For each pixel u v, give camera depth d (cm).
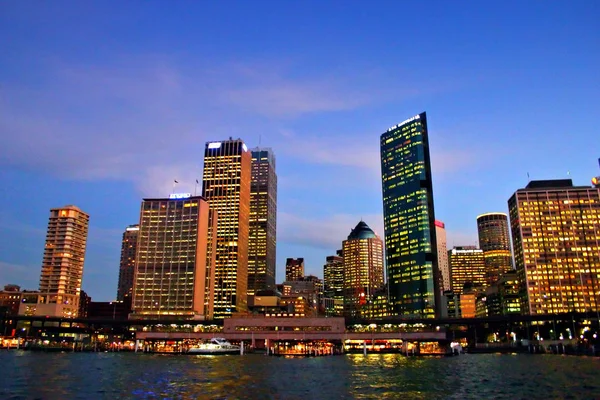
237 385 10412
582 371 12950
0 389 9294
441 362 18900
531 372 13038
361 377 12338
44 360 18412
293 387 10150
